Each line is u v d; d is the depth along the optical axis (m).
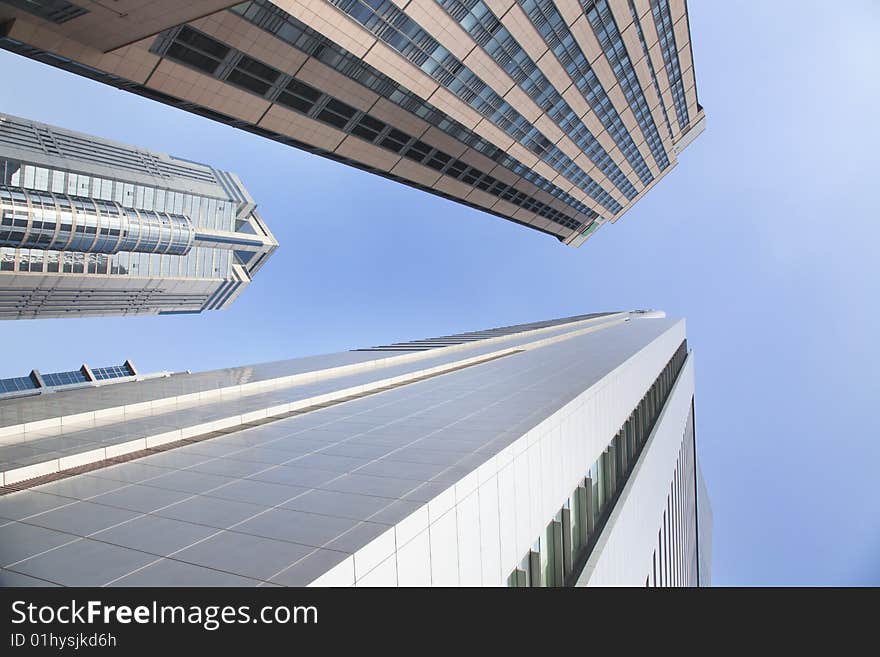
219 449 17.89
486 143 59.78
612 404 32.31
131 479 14.77
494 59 47.50
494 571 14.75
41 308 161.88
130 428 20.33
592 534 25.72
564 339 70.19
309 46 35.34
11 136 139.25
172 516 11.95
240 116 38.16
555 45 52.59
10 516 12.14
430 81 44.28
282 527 11.06
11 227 128.25
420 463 15.12
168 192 181.75
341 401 27.61
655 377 55.38
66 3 23.08
